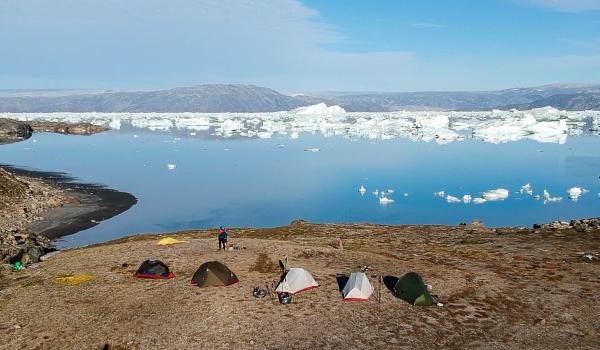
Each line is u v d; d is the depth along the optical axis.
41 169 131.25
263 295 32.97
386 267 40.09
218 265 35.81
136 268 39.28
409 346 26.89
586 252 43.38
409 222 79.75
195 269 38.78
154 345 27.11
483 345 27.02
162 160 155.88
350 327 28.98
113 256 43.06
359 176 126.19
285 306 31.70
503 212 85.69
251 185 113.25
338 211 87.94
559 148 184.25
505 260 42.00
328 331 28.47
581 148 183.38
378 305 32.00
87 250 46.75
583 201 93.62
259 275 37.38
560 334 28.20
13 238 57.62
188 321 29.62
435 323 29.58
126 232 71.25
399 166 143.62
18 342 27.48
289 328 28.83
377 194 102.12
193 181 117.50
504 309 31.47
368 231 61.19
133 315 30.42
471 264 41.16
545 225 57.19
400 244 50.84
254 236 59.59
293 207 90.94
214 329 28.70
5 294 34.06
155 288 34.69
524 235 53.19
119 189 105.06
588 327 28.97
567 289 34.41
